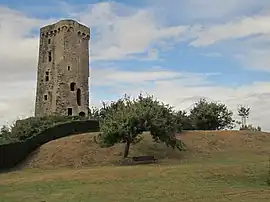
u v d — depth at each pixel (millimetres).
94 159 49906
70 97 80125
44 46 84562
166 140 47719
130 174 34625
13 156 50719
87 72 84438
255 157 52875
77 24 83375
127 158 48469
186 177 32344
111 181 31656
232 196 24969
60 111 79000
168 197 24719
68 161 49562
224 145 61094
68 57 81250
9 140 54406
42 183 32750
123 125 45781
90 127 67125
